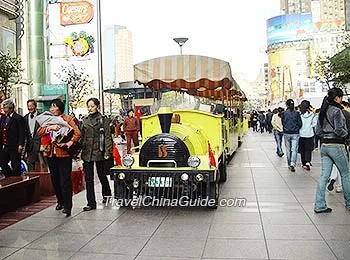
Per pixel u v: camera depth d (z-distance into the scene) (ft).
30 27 114.11
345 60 83.05
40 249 19.65
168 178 26.63
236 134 62.80
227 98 49.96
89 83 175.94
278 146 57.36
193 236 21.15
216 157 30.66
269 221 23.62
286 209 26.32
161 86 40.45
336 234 20.97
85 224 23.82
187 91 49.06
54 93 79.61
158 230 22.33
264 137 105.91
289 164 43.42
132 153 32.09
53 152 26.00
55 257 18.53
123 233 21.91
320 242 19.81
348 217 24.04
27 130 35.01
